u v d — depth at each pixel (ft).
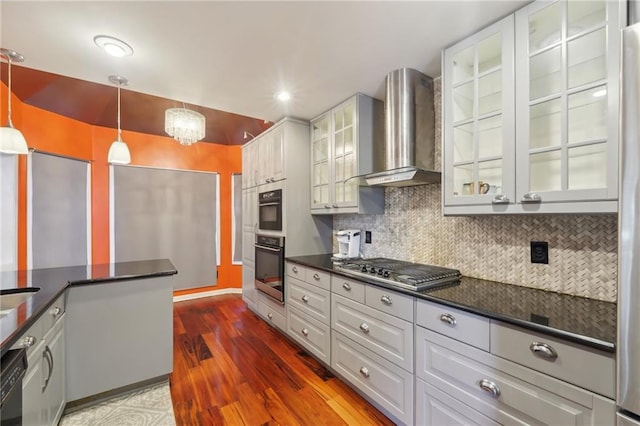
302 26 5.19
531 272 5.51
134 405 6.47
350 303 6.87
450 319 4.69
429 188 7.42
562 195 4.15
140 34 5.36
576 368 3.41
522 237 5.63
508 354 4.01
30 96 9.39
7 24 5.01
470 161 5.37
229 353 8.91
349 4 4.64
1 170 8.84
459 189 5.66
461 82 5.57
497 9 4.73
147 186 13.52
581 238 4.88
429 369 5.05
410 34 5.43
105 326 6.55
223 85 7.51
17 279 6.34
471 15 4.89
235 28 5.21
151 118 12.37
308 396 6.78
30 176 9.72
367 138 8.29
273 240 10.46
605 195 3.76
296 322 9.09
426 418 5.09
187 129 8.50
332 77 7.18
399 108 6.84
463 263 6.63
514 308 4.33
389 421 5.96
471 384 4.42
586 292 4.83
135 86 7.54
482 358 4.29
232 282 15.69
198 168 14.88
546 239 5.31
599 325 3.65
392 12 4.83
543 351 3.66
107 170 12.58
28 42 5.57
